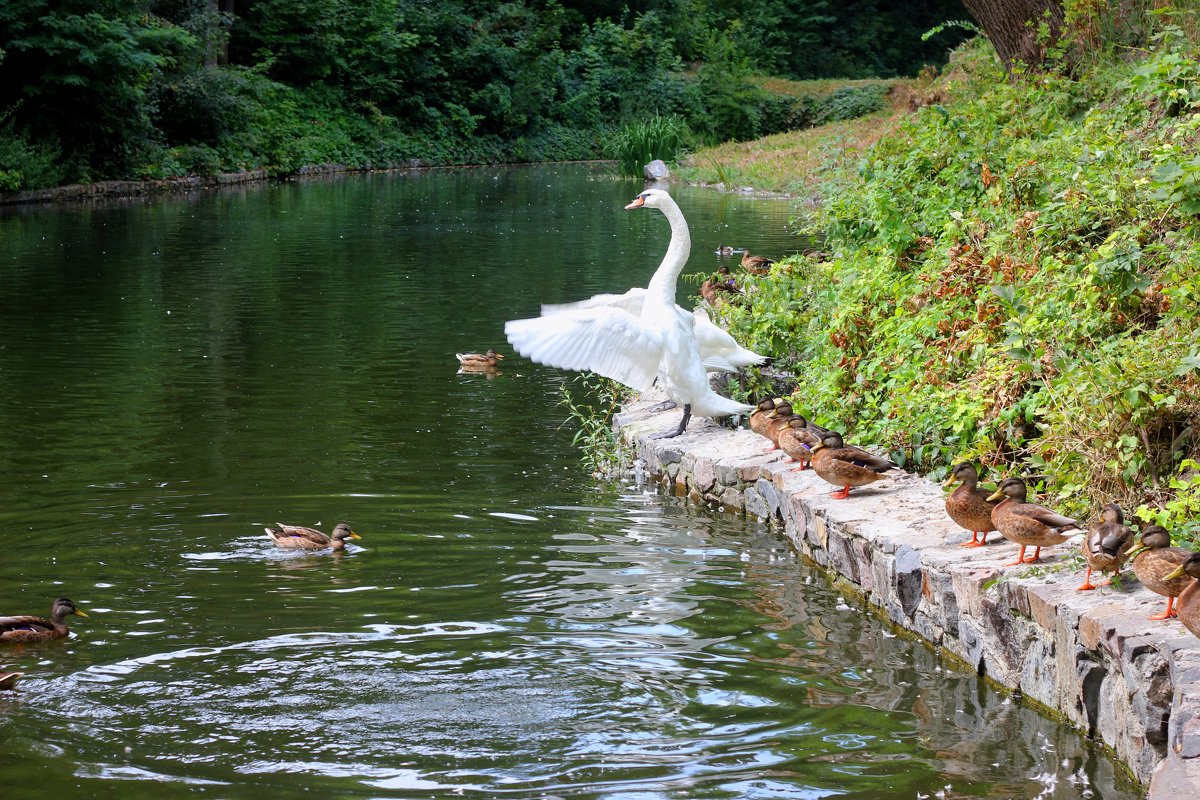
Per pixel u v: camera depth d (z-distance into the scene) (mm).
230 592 7199
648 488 9672
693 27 66875
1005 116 13688
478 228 27625
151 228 26797
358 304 17531
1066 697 5684
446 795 4988
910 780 5164
